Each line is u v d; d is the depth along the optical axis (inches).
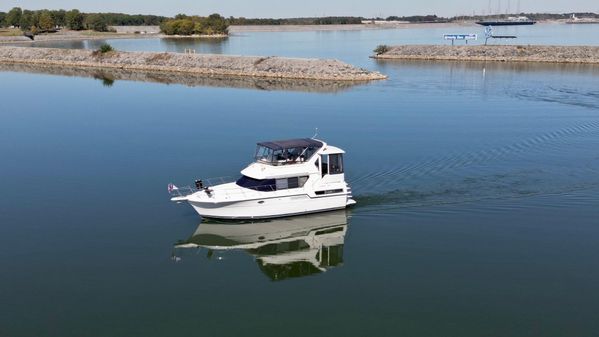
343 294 745.6
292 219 1014.4
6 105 2294.5
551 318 673.6
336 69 3243.1
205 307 717.9
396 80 3041.3
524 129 1685.5
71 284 772.0
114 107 2224.4
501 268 799.1
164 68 3838.6
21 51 4677.7
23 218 1010.1
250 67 3558.1
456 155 1373.0
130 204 1077.1
